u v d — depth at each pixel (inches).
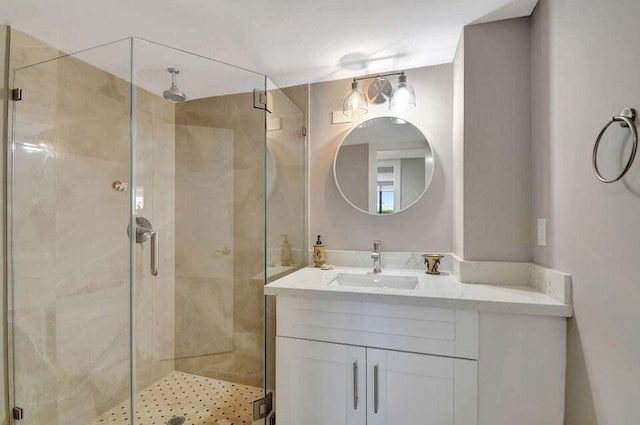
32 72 56.5
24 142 55.7
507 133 54.1
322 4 49.3
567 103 40.7
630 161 28.8
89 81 64.1
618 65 30.6
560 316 41.0
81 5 48.4
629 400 29.6
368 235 74.3
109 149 67.4
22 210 55.7
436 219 69.8
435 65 69.9
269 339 67.6
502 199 54.4
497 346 43.8
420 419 46.4
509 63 53.9
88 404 64.1
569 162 40.3
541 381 42.4
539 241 49.6
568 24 40.3
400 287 63.4
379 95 72.2
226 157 75.9
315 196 78.5
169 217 79.6
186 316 79.4
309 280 59.5
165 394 73.9
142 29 55.7
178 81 72.0
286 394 53.2
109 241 67.7
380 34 57.9
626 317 30.0
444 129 69.4
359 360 49.5
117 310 69.1
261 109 71.4
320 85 78.5
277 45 61.4
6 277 54.3
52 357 59.5
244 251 75.0
